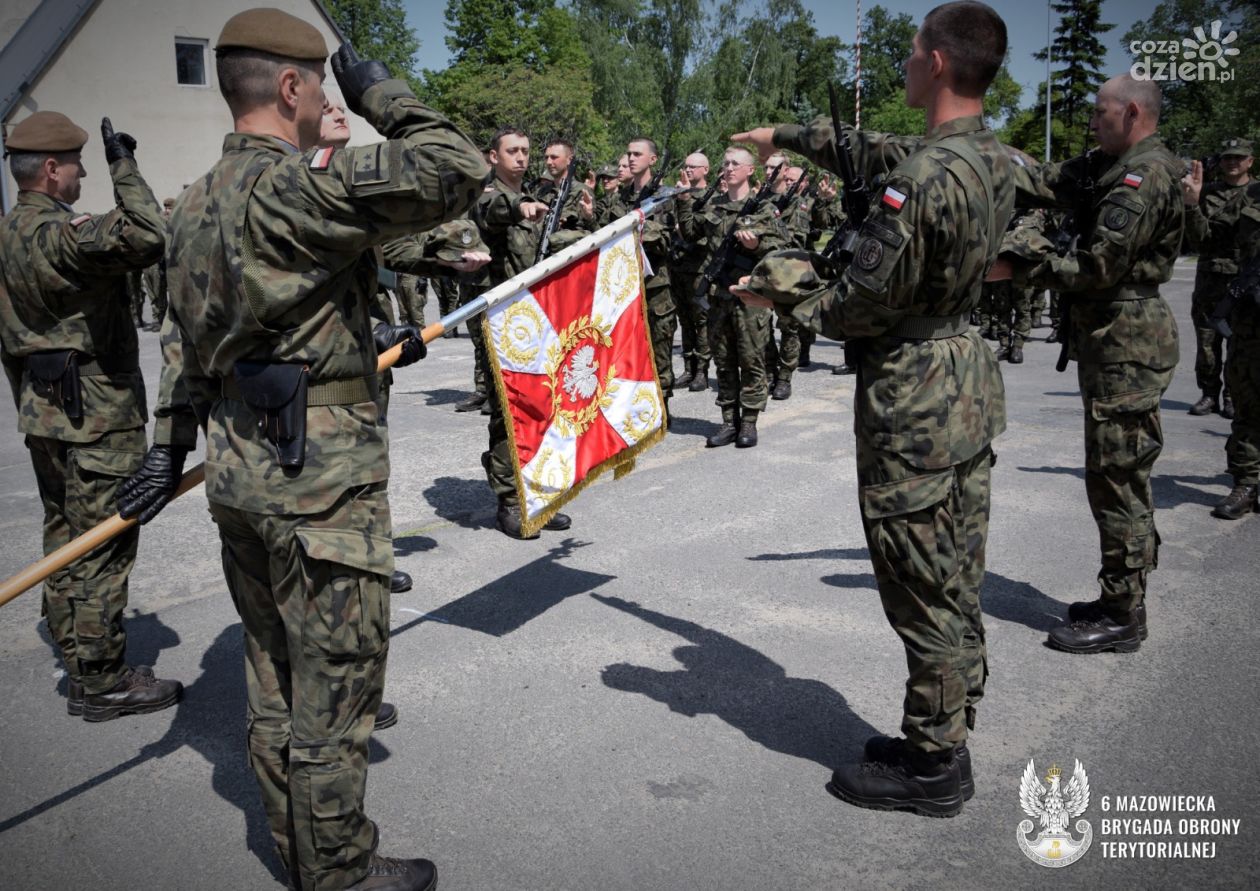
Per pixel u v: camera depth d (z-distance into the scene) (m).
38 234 3.31
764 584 4.75
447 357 12.56
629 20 52.50
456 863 2.73
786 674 3.83
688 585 4.76
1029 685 3.70
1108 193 3.69
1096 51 44.06
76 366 3.41
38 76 26.61
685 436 8.05
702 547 5.29
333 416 2.31
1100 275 3.64
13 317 3.44
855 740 3.34
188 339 2.37
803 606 4.48
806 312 2.82
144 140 28.33
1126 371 3.78
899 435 2.73
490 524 5.79
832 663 3.91
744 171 8.75
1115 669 3.82
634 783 3.12
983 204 2.65
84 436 3.44
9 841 2.91
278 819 2.55
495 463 5.49
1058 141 43.47
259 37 2.31
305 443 2.27
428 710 3.60
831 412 8.90
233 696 3.80
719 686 3.74
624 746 3.33
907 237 2.55
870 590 4.65
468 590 4.77
